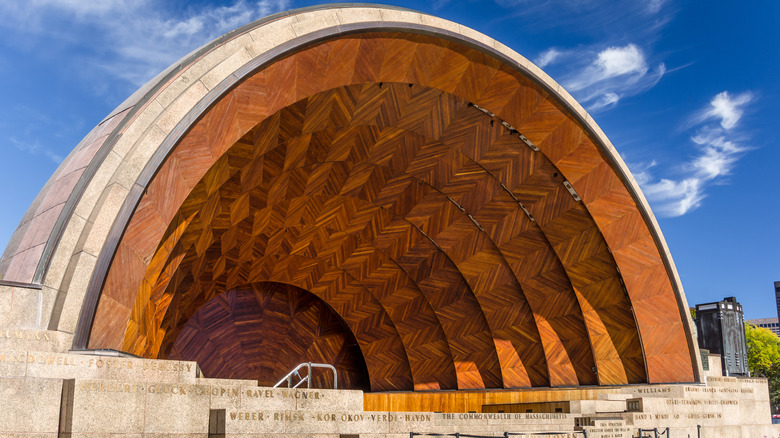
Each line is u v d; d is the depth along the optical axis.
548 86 18.39
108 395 8.86
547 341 24.06
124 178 12.05
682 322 21.47
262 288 27.75
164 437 9.24
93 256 11.42
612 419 15.35
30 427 8.41
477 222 23.33
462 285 25.58
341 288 27.94
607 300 22.30
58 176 13.73
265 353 28.48
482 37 17.23
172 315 20.70
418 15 16.31
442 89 18.31
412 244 25.16
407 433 11.54
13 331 10.12
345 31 15.14
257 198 20.08
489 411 22.97
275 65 14.48
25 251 11.92
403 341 28.33
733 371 25.09
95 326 11.36
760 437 19.12
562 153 20.11
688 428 16.66
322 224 24.08
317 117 17.56
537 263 23.33
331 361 29.81
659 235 21.14
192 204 15.74
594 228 21.56
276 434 9.98
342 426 10.81
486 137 20.25
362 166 21.28
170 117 12.74
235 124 14.53
